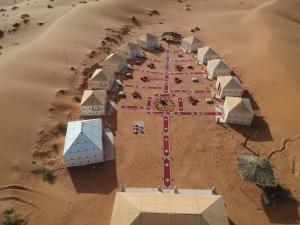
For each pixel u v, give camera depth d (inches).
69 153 1830.7
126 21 3818.9
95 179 1815.9
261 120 2287.2
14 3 4594.0
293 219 1637.6
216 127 2213.3
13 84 2332.7
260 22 3577.8
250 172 1717.5
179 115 2319.1
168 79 2743.6
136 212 1454.2
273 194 1733.5
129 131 2156.7
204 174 1868.8
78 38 3181.6
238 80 2605.8
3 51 3051.2
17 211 1609.3
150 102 2447.1
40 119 2123.5
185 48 3277.6
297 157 1979.6
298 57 2842.0
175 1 4490.7
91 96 2255.2
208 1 4626.0
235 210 1672.0
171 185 1791.3
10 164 1803.6
